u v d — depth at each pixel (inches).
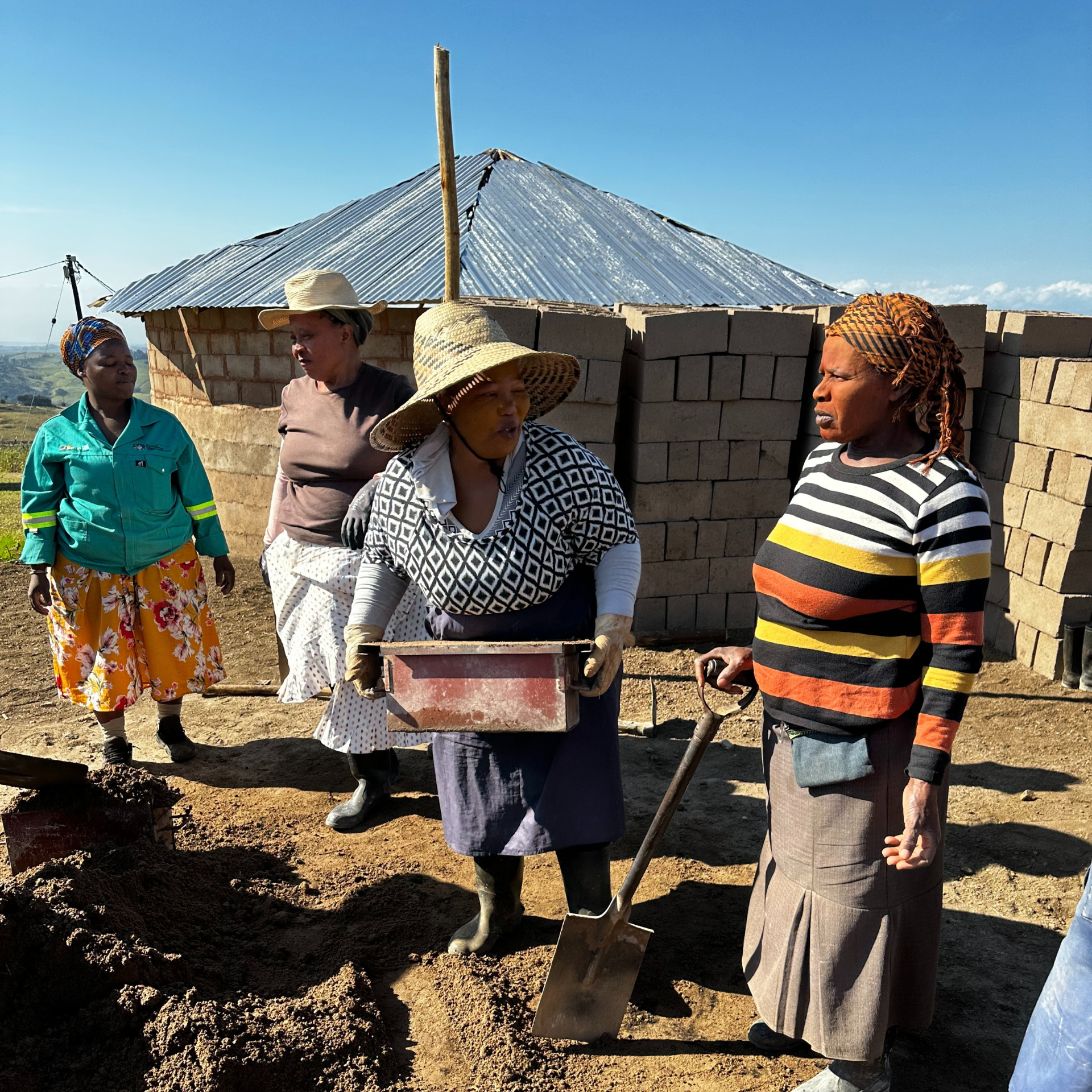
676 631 241.6
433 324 93.4
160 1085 85.5
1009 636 230.7
